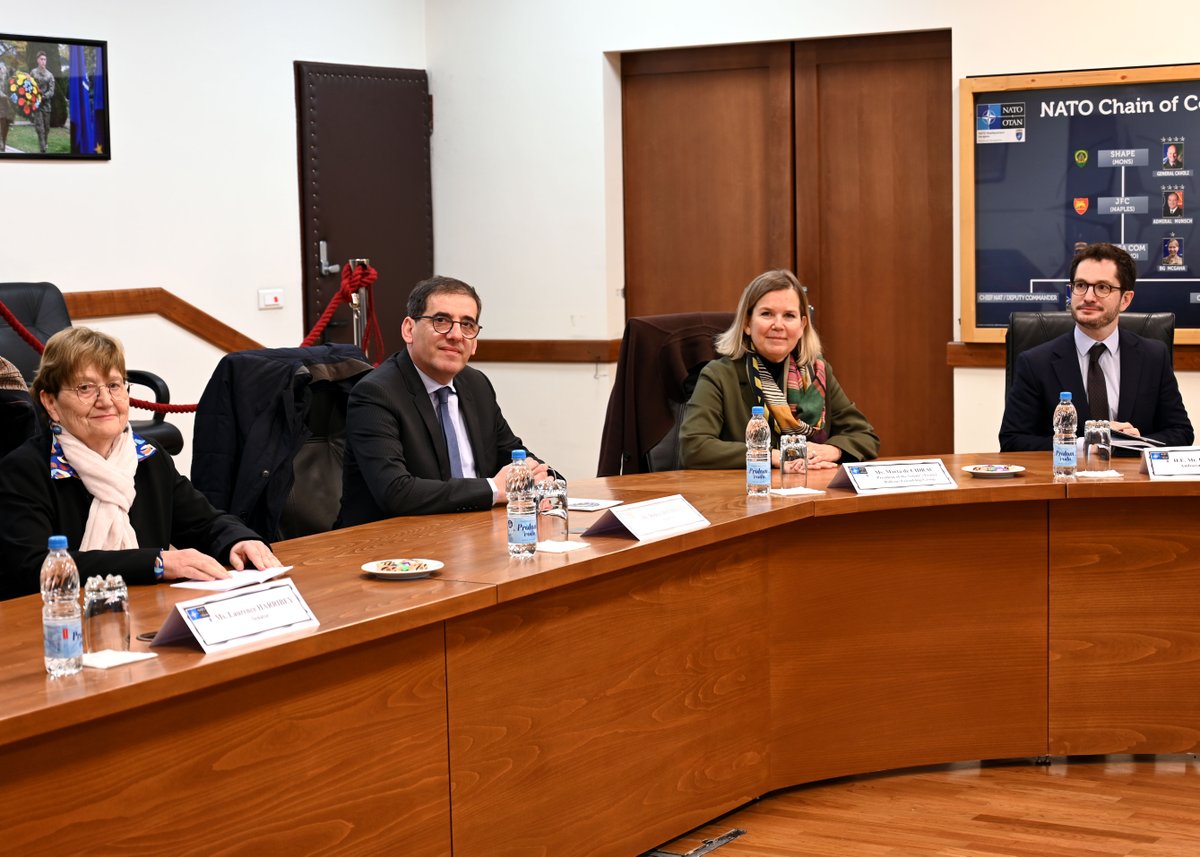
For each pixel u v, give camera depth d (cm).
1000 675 376
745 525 327
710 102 716
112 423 282
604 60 716
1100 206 625
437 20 749
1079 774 371
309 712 237
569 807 295
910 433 701
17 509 274
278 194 689
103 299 610
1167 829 329
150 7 628
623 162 738
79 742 203
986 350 647
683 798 327
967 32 641
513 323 751
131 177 625
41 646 225
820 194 702
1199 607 377
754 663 348
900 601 369
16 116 580
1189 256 615
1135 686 379
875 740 371
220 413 382
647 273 741
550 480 332
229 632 223
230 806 225
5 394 327
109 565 262
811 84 693
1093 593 376
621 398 450
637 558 296
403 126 739
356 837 247
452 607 252
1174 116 611
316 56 701
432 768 262
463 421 380
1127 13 615
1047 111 627
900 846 322
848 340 706
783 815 345
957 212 650
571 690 294
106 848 208
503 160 742
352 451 364
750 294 416
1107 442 385
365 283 610
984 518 372
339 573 274
